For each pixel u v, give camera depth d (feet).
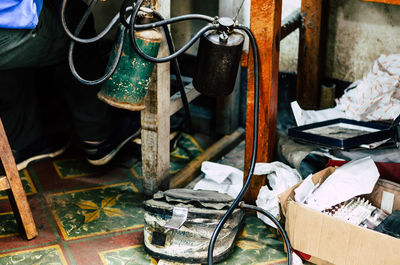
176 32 8.77
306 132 7.30
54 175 8.43
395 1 6.49
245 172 7.55
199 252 6.31
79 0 7.21
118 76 6.12
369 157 6.57
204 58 6.50
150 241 6.43
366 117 7.72
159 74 6.92
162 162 7.52
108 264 6.45
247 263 6.52
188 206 6.37
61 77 7.75
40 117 8.63
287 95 9.34
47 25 6.53
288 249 6.34
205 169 7.97
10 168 6.43
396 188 6.34
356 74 8.58
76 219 7.32
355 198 6.68
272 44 6.67
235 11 8.43
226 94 6.80
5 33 6.11
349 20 8.36
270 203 7.20
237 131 9.75
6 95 7.96
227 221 6.36
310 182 6.57
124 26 5.82
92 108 7.94
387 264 5.59
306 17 8.26
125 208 7.61
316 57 8.44
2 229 7.07
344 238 5.80
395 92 7.57
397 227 5.81
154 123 7.18
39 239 6.88
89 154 8.33
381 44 8.18
